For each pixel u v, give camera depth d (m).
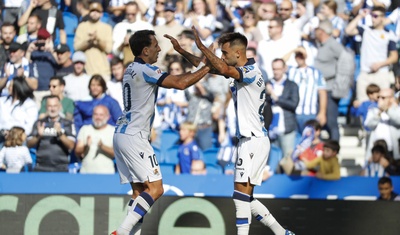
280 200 32.53
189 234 31.97
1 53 36.59
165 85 23.20
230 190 33.00
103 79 35.06
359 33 37.72
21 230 31.88
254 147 23.58
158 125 35.84
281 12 37.44
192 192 32.91
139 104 23.84
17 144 34.31
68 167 34.28
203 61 24.23
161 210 32.06
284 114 35.09
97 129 34.31
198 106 35.75
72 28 37.97
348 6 38.34
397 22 38.22
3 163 34.34
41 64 36.28
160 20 37.53
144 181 23.86
